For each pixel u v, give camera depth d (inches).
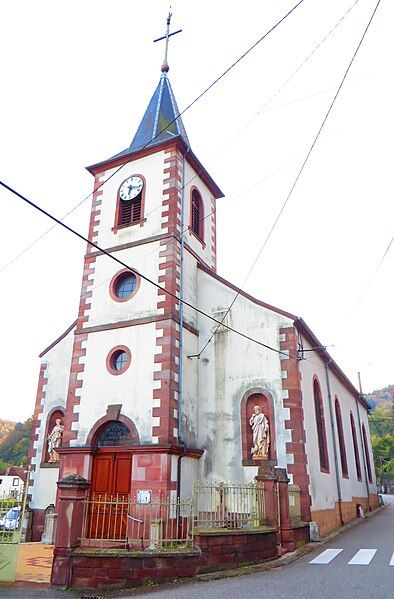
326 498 670.5
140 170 761.6
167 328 623.2
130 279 698.8
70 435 626.5
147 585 371.2
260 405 632.4
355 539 598.9
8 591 361.4
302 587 345.7
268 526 487.2
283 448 595.8
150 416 584.7
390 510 1067.3
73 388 652.7
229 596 327.9
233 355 666.8
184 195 746.2
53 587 366.6
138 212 737.0
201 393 665.6
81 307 703.7
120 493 569.6
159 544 426.0
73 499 391.9
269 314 664.4
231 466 613.9
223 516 499.8
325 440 724.0
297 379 619.5
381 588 331.6
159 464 553.6
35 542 637.9
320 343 751.1
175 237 685.9
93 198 786.8
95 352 659.4
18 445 2869.1
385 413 2908.5
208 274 732.0
